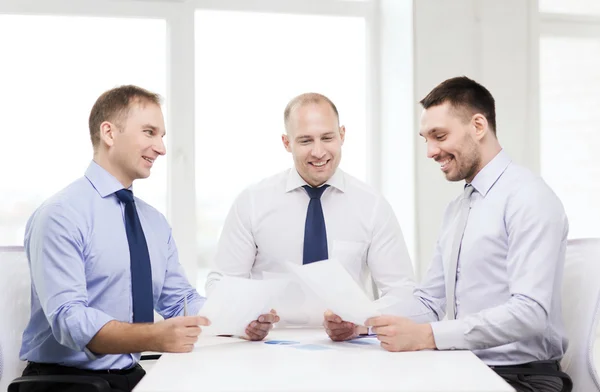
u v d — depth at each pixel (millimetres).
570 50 3480
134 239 2176
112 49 3281
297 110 2457
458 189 3215
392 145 3404
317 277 1858
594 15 3480
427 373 1556
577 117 3486
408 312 2227
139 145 2156
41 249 1989
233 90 3412
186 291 2357
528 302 1871
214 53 3398
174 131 3309
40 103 3221
